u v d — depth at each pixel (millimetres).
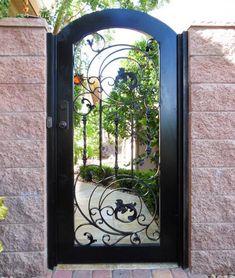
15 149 2088
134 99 2336
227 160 2160
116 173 2410
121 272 2160
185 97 2201
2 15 2141
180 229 2258
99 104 2318
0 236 2105
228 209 2172
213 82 2143
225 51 2139
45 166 2139
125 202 2709
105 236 2428
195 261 2176
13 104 2082
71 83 2201
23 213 2104
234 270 2188
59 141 2217
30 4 4484
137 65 2525
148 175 2676
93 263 2271
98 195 3514
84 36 2205
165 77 2240
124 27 2215
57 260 2248
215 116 2148
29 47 2080
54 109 2197
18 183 2098
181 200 2256
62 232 2246
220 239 2178
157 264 2279
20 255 2115
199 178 2160
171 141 2264
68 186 2236
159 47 2232
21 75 2080
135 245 2281
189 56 2152
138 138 2723
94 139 3018
